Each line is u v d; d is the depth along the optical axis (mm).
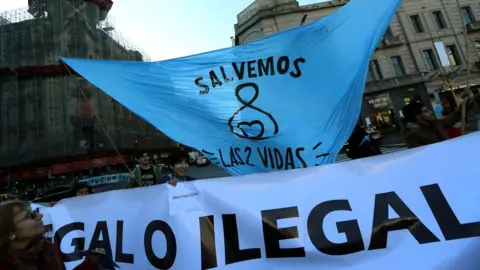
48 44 29188
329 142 2717
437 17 27766
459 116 3604
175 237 2410
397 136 21641
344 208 2156
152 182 3941
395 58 27469
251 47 2988
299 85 2848
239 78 2975
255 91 2924
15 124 27531
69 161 27531
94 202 2863
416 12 27594
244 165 2895
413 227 1994
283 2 27625
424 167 2096
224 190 2404
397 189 2100
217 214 2365
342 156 13336
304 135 2785
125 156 30812
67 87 28719
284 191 2301
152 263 2461
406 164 2139
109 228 2713
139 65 3055
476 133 2059
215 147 2936
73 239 2820
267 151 2854
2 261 1598
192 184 2479
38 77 28578
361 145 4434
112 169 29438
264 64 2938
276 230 2225
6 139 27219
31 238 1708
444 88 25750
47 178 27078
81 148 27875
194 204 2436
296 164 2777
